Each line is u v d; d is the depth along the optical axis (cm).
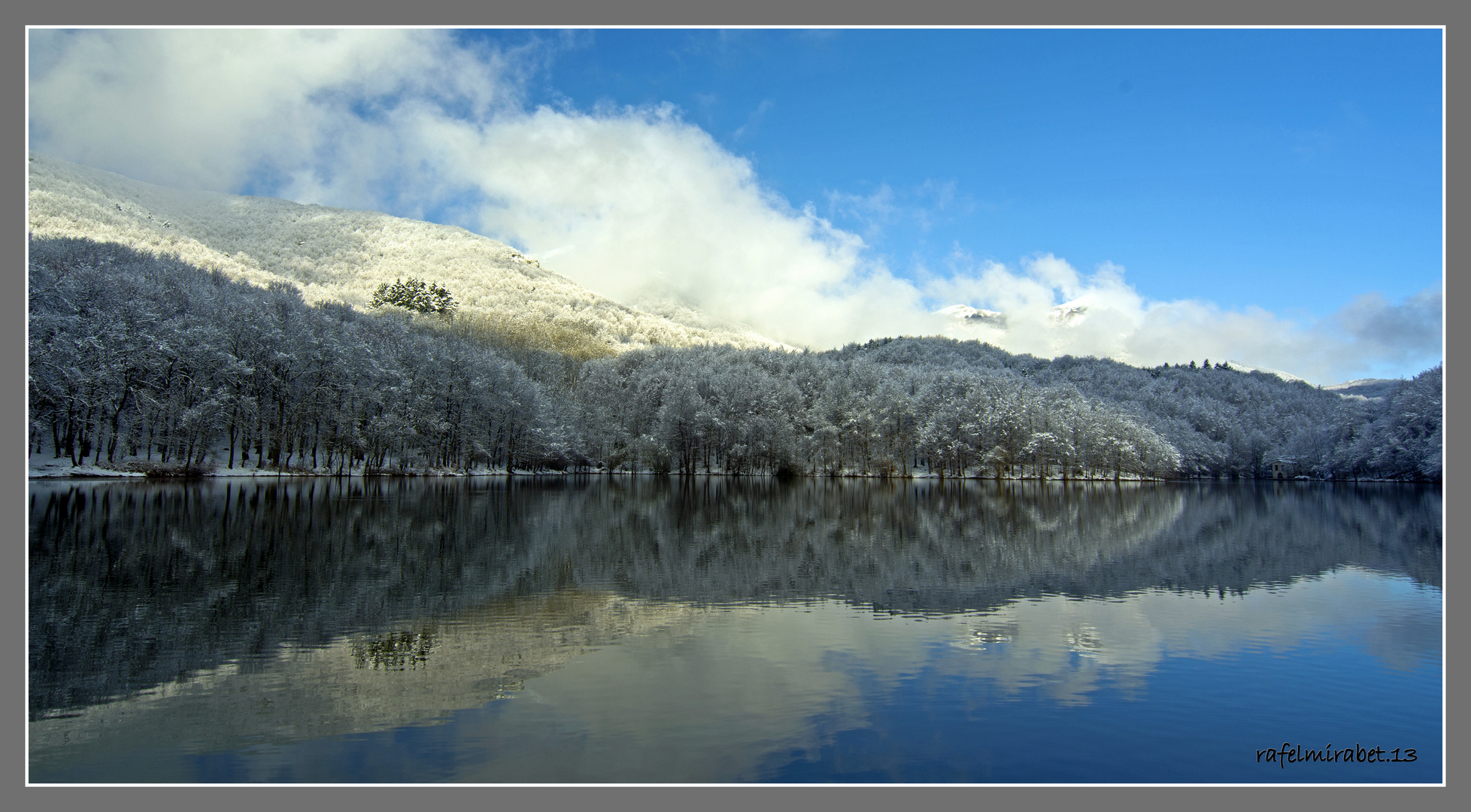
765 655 1722
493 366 10788
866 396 14425
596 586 2534
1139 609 2267
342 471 8681
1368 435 13662
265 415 7794
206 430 7162
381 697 1420
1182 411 18988
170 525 3712
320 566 2762
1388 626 2053
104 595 2216
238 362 7206
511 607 2195
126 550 2969
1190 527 4978
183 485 6284
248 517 4194
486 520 4544
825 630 1969
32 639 1755
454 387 10181
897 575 2850
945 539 4069
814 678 1554
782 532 4297
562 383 15862
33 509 4109
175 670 1559
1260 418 19388
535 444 11319
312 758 1158
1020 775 1124
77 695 1412
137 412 6712
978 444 12825
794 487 10344
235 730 1261
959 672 1608
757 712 1359
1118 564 3206
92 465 6431
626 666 1630
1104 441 13400
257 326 7775
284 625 1931
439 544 3428
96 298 6856
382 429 8569
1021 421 12700
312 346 8256
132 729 1260
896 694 1465
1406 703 1443
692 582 2645
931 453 12988
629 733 1259
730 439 12900
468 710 1354
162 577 2475
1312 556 3509
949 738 1256
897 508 6506
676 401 12544
